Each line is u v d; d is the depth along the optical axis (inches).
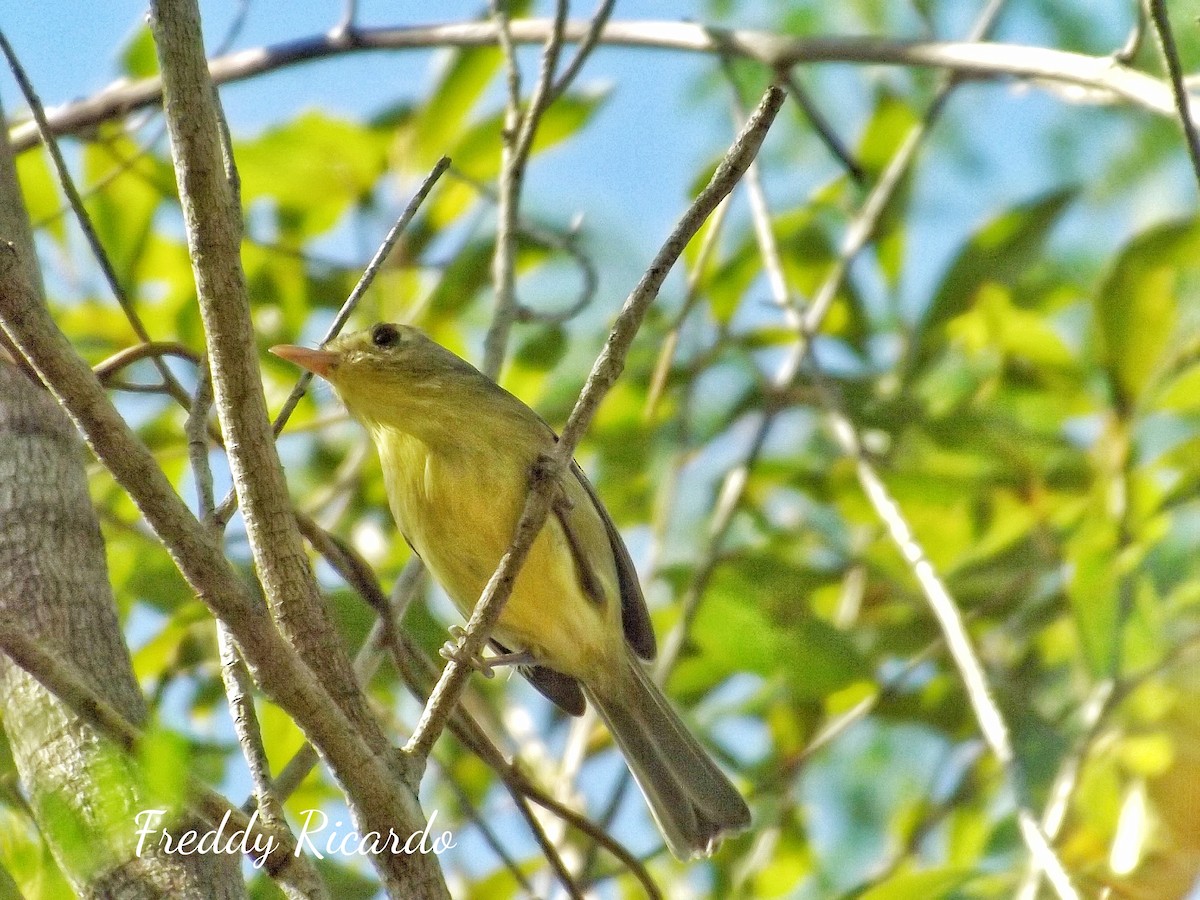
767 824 430.6
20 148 417.7
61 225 434.9
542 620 356.8
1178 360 416.2
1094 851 376.2
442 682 242.8
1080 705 396.2
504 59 400.2
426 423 352.2
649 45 423.2
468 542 350.0
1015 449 430.3
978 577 429.1
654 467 477.7
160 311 450.6
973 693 311.3
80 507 268.7
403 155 456.1
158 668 384.2
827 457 473.1
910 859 413.1
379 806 219.6
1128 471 410.0
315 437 482.9
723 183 238.4
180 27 212.7
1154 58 434.0
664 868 433.4
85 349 438.0
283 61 435.2
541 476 252.1
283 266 459.2
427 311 460.4
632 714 371.2
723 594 392.8
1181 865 361.7
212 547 202.7
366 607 374.0
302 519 295.6
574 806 385.7
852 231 442.9
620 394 477.7
